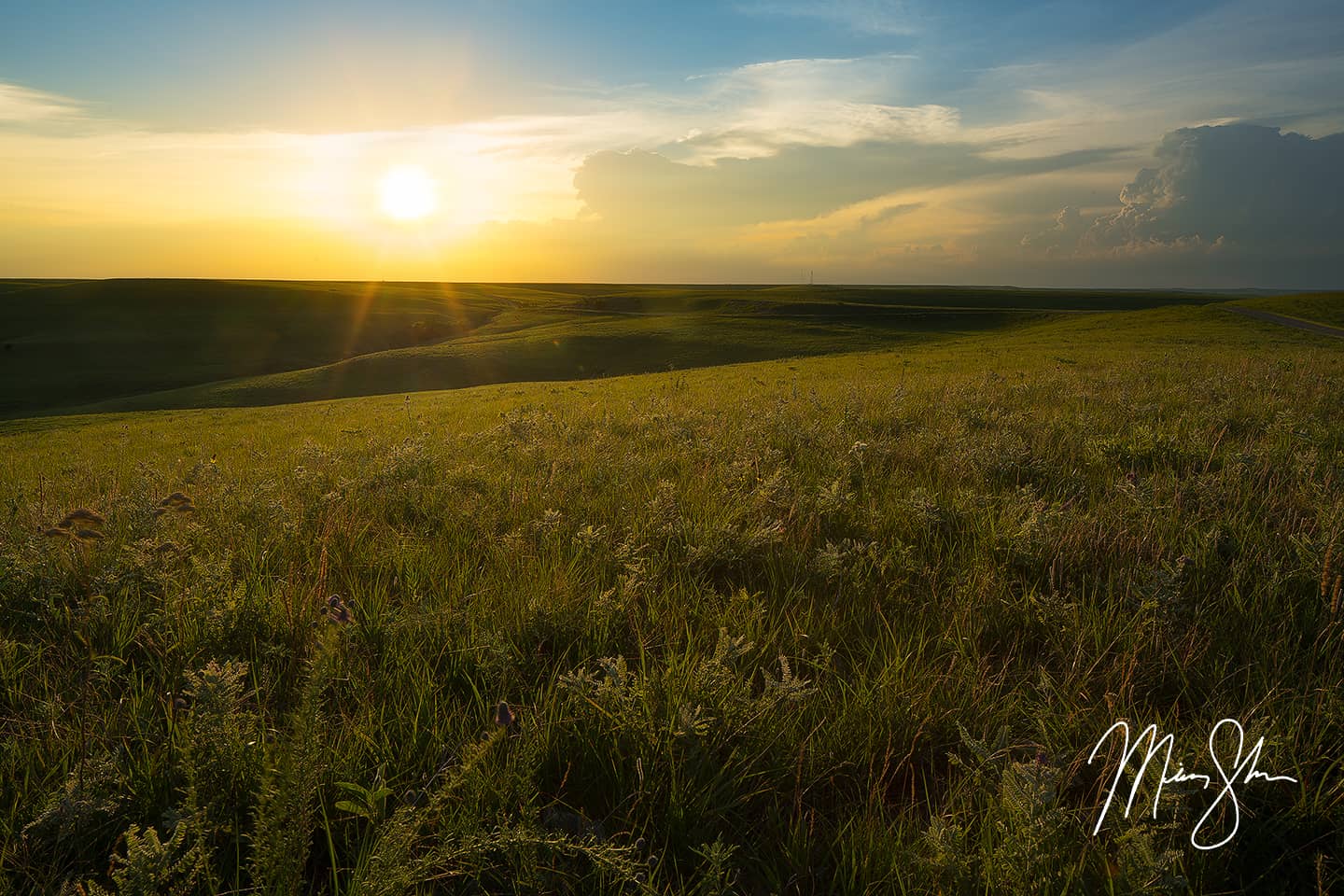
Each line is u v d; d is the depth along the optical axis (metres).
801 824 1.97
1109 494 5.09
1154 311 83.62
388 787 2.03
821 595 3.50
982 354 44.19
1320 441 6.71
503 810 1.97
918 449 6.87
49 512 5.03
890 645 2.95
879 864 1.87
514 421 11.21
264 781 1.61
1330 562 3.11
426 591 3.60
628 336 88.38
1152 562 3.69
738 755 2.23
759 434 8.52
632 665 2.91
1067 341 56.38
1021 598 3.38
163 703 2.53
